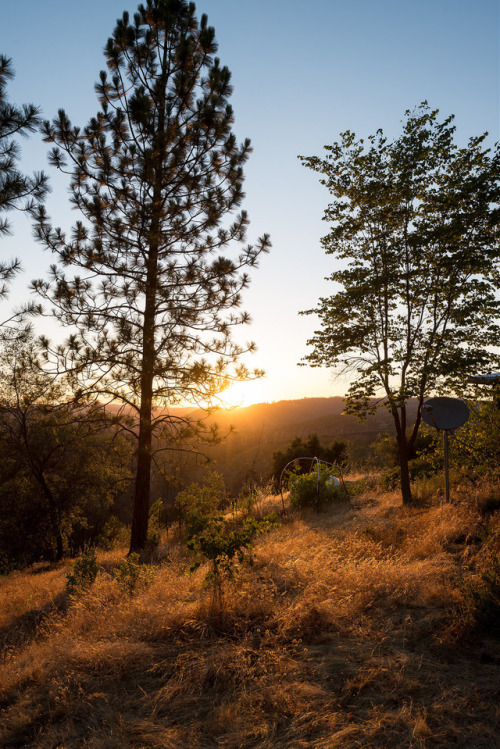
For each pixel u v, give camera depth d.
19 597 10.04
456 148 13.13
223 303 14.70
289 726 2.92
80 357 13.11
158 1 14.35
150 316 14.25
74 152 13.74
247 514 15.24
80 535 32.53
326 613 4.59
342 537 8.73
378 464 28.59
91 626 5.17
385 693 3.19
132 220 13.61
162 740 2.86
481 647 3.72
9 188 8.82
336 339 13.57
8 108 8.62
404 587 5.13
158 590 5.98
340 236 13.61
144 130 13.54
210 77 14.91
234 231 15.25
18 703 3.50
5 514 23.14
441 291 12.76
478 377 12.92
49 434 20.22
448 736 2.68
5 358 18.28
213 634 4.36
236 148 14.87
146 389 13.84
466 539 6.73
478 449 14.15
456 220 12.48
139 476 14.05
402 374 13.17
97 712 3.29
